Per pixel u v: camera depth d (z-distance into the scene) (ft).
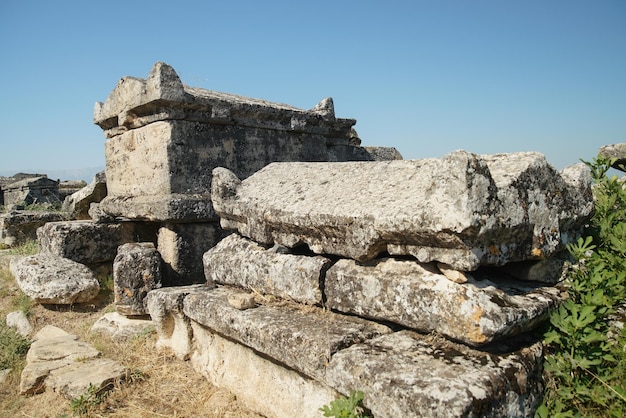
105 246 21.67
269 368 11.05
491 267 10.30
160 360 14.48
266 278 12.17
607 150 19.17
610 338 9.49
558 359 8.76
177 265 18.57
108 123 22.00
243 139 20.66
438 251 8.63
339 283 10.39
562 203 9.61
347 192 10.99
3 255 27.30
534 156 9.20
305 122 22.91
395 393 7.61
